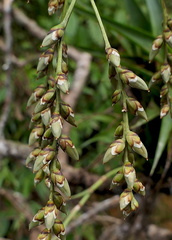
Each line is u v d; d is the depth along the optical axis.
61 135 0.29
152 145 0.47
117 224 0.64
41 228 0.60
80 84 0.67
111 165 0.52
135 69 0.46
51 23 0.81
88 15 0.45
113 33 0.51
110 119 0.57
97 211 0.60
